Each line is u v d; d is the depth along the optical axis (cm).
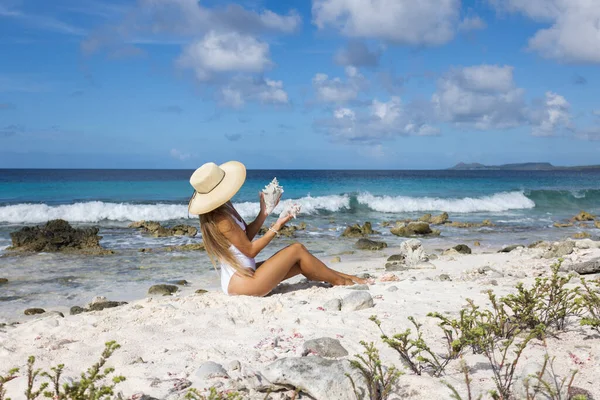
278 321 469
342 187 3803
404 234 1797
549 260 899
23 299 894
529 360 332
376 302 536
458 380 309
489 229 1984
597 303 416
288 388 303
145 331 450
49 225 1443
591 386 289
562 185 4719
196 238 1658
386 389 282
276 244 1516
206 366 342
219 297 555
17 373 362
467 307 503
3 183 3291
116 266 1184
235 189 539
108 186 3328
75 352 401
